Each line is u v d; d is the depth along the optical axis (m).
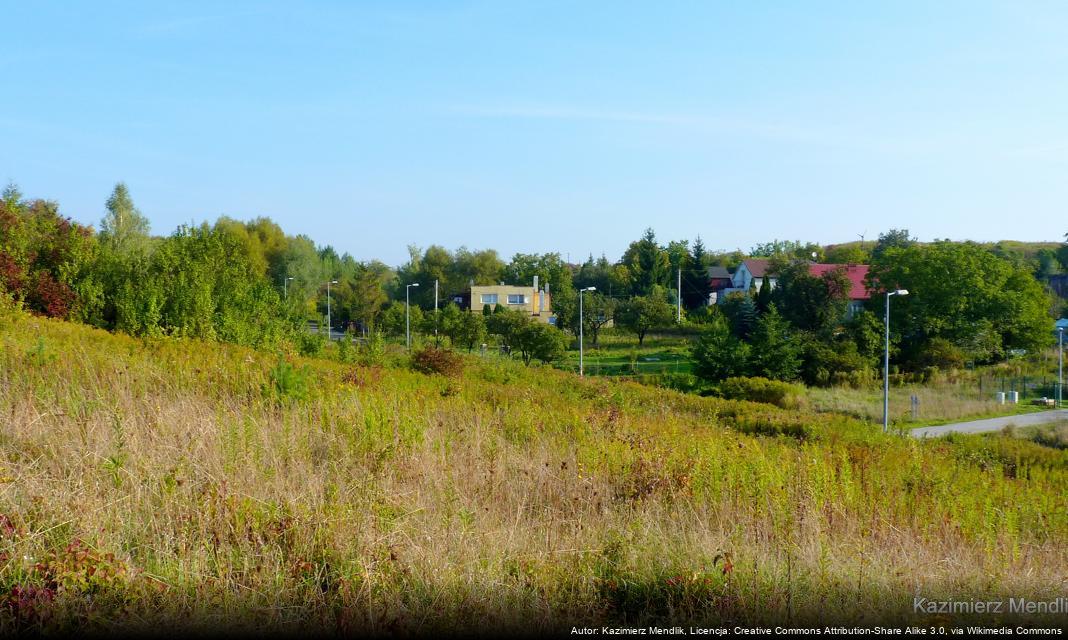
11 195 26.64
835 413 31.05
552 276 96.88
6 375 8.30
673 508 6.55
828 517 6.68
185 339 17.02
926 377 43.53
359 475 6.23
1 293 15.41
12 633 3.74
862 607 4.65
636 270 94.19
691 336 65.25
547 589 4.47
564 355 50.34
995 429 28.23
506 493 6.48
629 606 4.54
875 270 58.69
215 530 4.77
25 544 4.29
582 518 5.89
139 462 5.68
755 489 6.98
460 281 95.50
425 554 4.66
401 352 35.00
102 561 4.18
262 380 9.59
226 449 6.16
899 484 8.91
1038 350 54.03
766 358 40.28
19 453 5.88
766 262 88.62
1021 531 7.79
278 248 76.94
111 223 46.94
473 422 9.56
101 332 16.77
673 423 12.41
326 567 4.57
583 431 9.96
